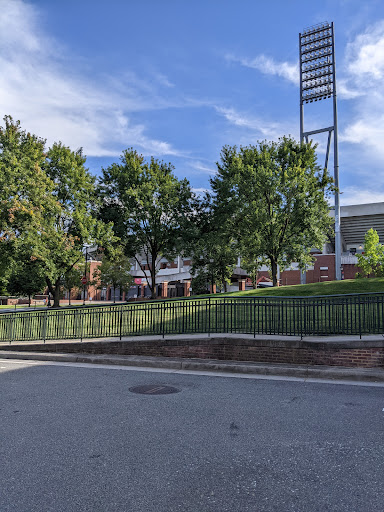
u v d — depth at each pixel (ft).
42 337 47.57
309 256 112.88
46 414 19.01
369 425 17.15
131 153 115.75
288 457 13.74
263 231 105.50
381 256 142.20
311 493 11.17
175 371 30.86
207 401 21.39
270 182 100.83
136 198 106.93
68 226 110.63
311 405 20.51
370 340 29.04
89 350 38.60
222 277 121.39
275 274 108.27
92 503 10.69
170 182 110.42
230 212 106.83
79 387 25.08
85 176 112.27
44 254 96.89
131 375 29.30
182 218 109.19
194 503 10.66
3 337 50.83
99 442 15.26
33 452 14.30
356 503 10.62
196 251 110.73
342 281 76.69
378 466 12.94
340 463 13.20
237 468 12.86
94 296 250.98
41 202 97.50
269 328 37.88
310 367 29.30
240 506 10.48
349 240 297.33
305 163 108.06
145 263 269.23
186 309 40.11
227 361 32.42
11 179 95.04
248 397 22.29
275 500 10.79
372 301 33.53
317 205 103.71
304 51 203.62
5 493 11.28
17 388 24.86
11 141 101.30
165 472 12.58
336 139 179.63
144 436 15.92
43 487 11.62
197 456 13.85
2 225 93.50
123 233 111.96
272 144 112.88
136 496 11.05
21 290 153.07
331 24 197.16
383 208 268.21
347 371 27.55
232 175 110.01
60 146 113.60
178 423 17.57
